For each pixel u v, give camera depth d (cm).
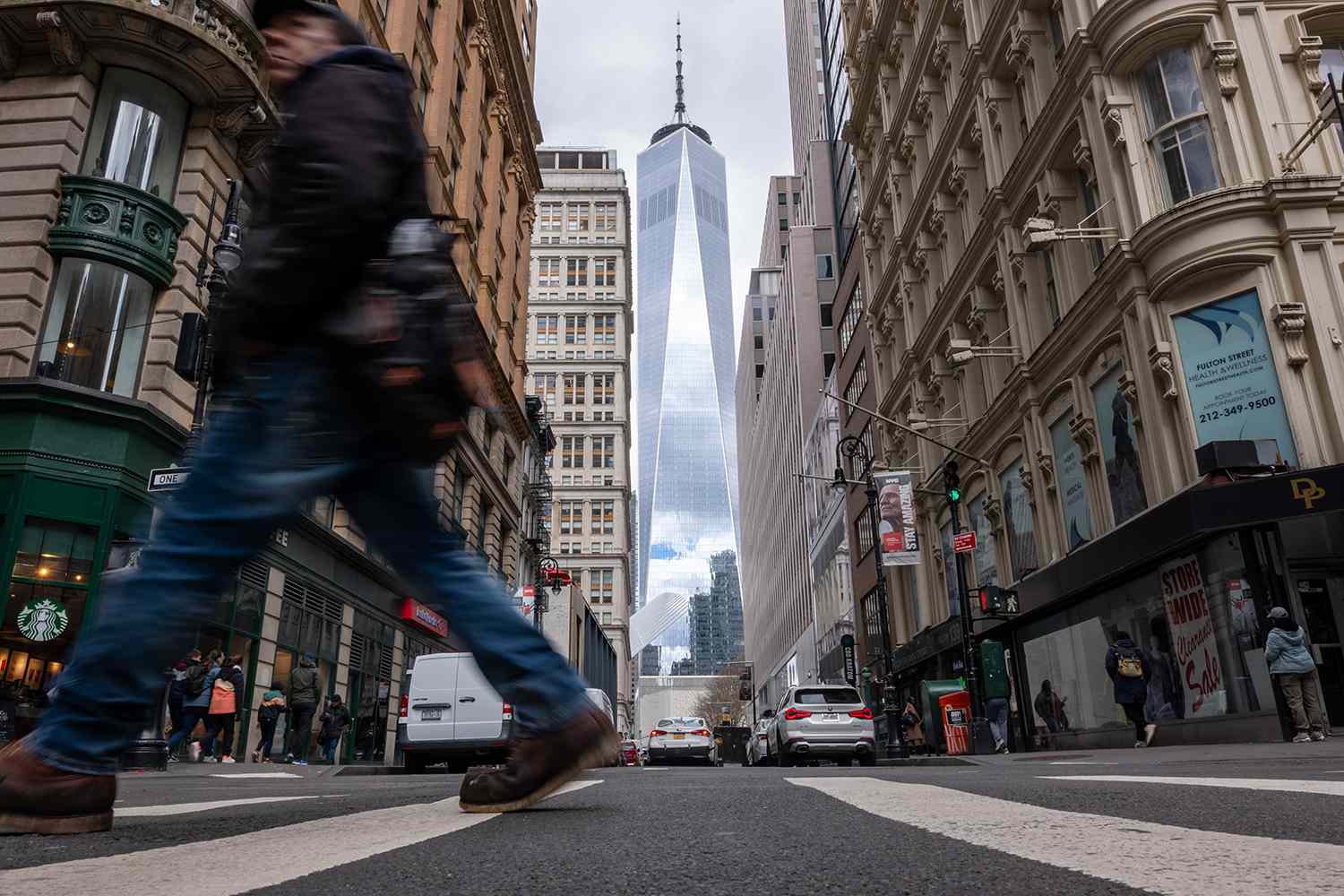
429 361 224
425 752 1520
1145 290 1508
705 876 148
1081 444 1769
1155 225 1447
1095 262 1777
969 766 1118
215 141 1733
